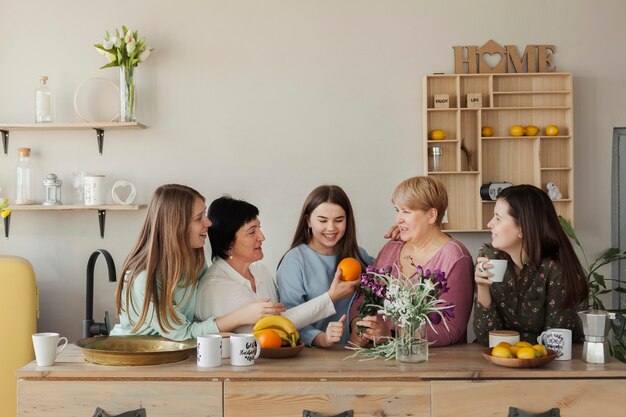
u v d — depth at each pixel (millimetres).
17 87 4207
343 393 2197
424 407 2191
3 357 3619
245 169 4207
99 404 2215
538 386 2180
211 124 4199
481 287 2545
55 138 4207
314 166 4207
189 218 2480
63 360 2387
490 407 2184
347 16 4203
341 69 4207
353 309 2807
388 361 2348
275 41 4199
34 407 2223
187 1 4195
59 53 4203
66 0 4199
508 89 4207
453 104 4207
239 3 4199
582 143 4262
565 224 3980
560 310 2492
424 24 4211
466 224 4195
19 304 3643
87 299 3291
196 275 2561
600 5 4254
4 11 4207
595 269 4098
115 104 4168
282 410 2201
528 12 4234
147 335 2500
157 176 4199
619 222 4316
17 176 4113
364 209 4211
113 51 4051
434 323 2350
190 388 2205
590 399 2178
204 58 4195
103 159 4207
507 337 2418
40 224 4219
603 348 2311
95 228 4211
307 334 2611
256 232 2648
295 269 2793
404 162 4211
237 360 2281
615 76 4262
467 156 4168
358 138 4207
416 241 2742
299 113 4203
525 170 4227
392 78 4207
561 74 4160
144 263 2477
